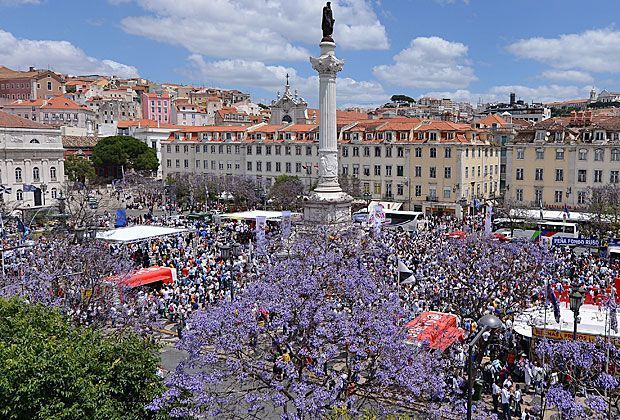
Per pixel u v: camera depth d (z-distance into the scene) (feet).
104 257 135.74
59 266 126.93
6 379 55.62
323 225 169.99
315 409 59.57
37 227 261.24
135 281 135.44
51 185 373.40
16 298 82.23
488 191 341.41
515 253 129.08
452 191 309.63
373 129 340.18
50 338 66.80
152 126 549.54
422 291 123.54
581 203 277.85
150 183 400.67
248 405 70.33
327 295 74.95
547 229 228.43
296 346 69.26
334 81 197.67
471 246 145.07
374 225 174.60
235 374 64.28
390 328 69.56
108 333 107.14
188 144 422.41
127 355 66.80
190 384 62.34
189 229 230.07
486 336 97.35
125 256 153.58
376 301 78.69
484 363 100.17
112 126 568.00
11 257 156.35
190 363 65.46
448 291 121.39
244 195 332.80
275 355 67.82
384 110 559.38
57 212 286.46
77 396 56.90
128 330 96.22
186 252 199.62
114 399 61.62
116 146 465.47
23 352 60.03
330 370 71.36
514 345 104.17
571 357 80.69
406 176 323.57
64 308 103.55
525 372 90.74
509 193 299.17
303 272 78.59
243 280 131.95
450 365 86.58
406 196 324.60
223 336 64.80
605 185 262.88
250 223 262.47
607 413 67.10
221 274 150.30
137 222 269.85
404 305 107.76
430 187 316.40
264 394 63.52
